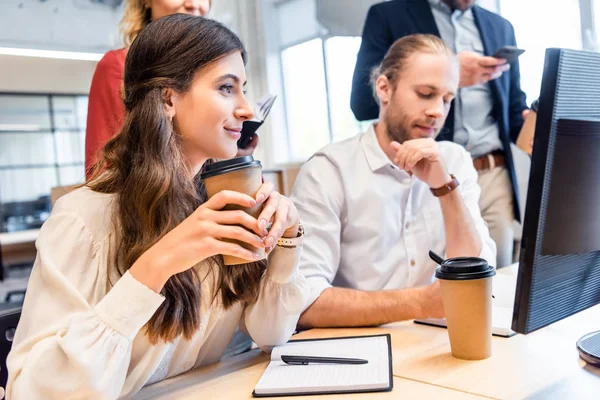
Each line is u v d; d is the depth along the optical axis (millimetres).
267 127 5820
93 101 1892
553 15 3244
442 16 2422
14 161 6336
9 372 793
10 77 5926
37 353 777
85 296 887
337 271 1659
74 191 984
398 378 904
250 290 1090
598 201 888
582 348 927
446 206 1497
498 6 3480
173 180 926
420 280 1651
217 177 811
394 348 1070
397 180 1640
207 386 958
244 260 827
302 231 1107
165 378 1037
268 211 827
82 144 6445
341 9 4984
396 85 1631
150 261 814
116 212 943
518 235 3250
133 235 918
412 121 1620
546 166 805
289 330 1132
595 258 972
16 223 6473
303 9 5453
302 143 5777
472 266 959
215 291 1062
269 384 895
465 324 960
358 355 1012
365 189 1616
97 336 800
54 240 895
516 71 2508
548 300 883
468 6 2434
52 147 6387
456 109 2361
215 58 950
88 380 774
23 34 5016
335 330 1251
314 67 5457
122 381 834
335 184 1624
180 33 947
